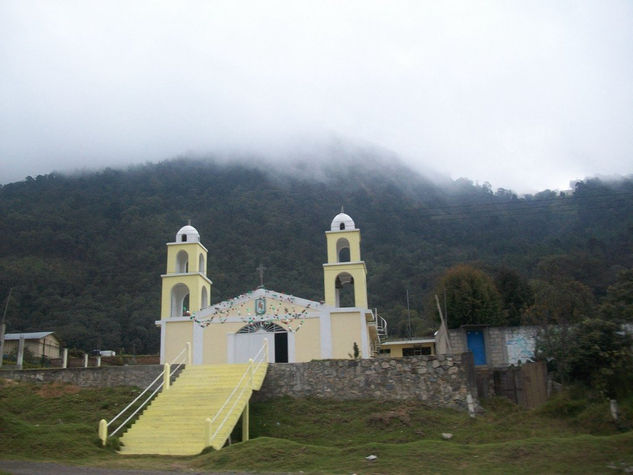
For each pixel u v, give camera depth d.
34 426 18.14
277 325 32.25
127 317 64.31
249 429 21.22
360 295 33.94
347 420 21.64
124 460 15.89
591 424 19.52
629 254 62.66
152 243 77.94
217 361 31.98
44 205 88.00
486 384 23.61
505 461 14.42
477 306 35.84
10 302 62.53
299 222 88.50
